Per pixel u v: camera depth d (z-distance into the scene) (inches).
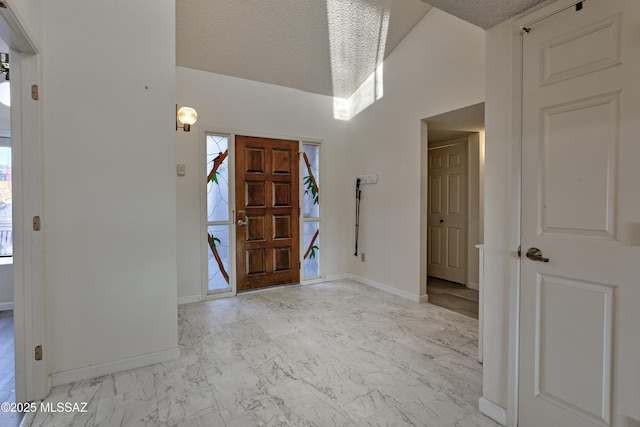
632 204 49.6
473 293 161.2
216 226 154.0
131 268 88.4
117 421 66.9
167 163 93.1
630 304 49.9
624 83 50.1
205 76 147.6
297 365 90.0
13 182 72.7
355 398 74.8
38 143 74.5
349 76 168.2
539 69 60.5
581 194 55.1
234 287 156.8
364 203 177.8
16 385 72.5
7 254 138.6
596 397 53.5
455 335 110.2
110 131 85.3
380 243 167.5
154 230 91.4
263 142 163.3
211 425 65.7
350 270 189.5
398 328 116.4
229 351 98.7
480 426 65.8
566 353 57.2
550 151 59.3
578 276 55.5
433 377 83.8
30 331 73.6
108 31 84.8
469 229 170.9
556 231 58.6
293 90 171.2
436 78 135.1
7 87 127.8
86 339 83.0
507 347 65.7
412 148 147.7
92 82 82.9
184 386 79.7
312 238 181.8
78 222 81.7
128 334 87.9
